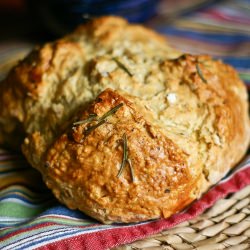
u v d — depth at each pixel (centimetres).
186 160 33
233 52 54
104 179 32
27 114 38
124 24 44
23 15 71
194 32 59
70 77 37
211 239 32
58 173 33
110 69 36
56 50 38
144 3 58
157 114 35
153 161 32
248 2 65
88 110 33
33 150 35
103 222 34
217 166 35
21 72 38
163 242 32
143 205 33
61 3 56
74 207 34
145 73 37
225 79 38
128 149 32
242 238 32
